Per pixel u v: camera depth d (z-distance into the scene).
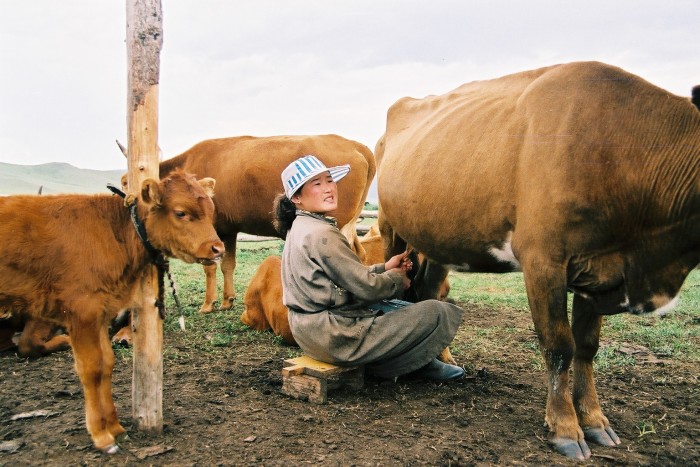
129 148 3.41
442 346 4.30
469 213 4.06
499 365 5.32
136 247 3.42
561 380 3.53
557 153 3.48
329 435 3.58
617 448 3.52
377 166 6.52
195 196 3.41
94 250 3.35
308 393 4.15
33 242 3.31
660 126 3.33
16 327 5.27
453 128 4.47
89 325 3.31
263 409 4.00
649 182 3.29
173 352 5.45
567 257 3.46
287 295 4.26
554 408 3.54
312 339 4.11
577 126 3.48
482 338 6.40
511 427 3.80
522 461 3.30
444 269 5.32
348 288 4.01
